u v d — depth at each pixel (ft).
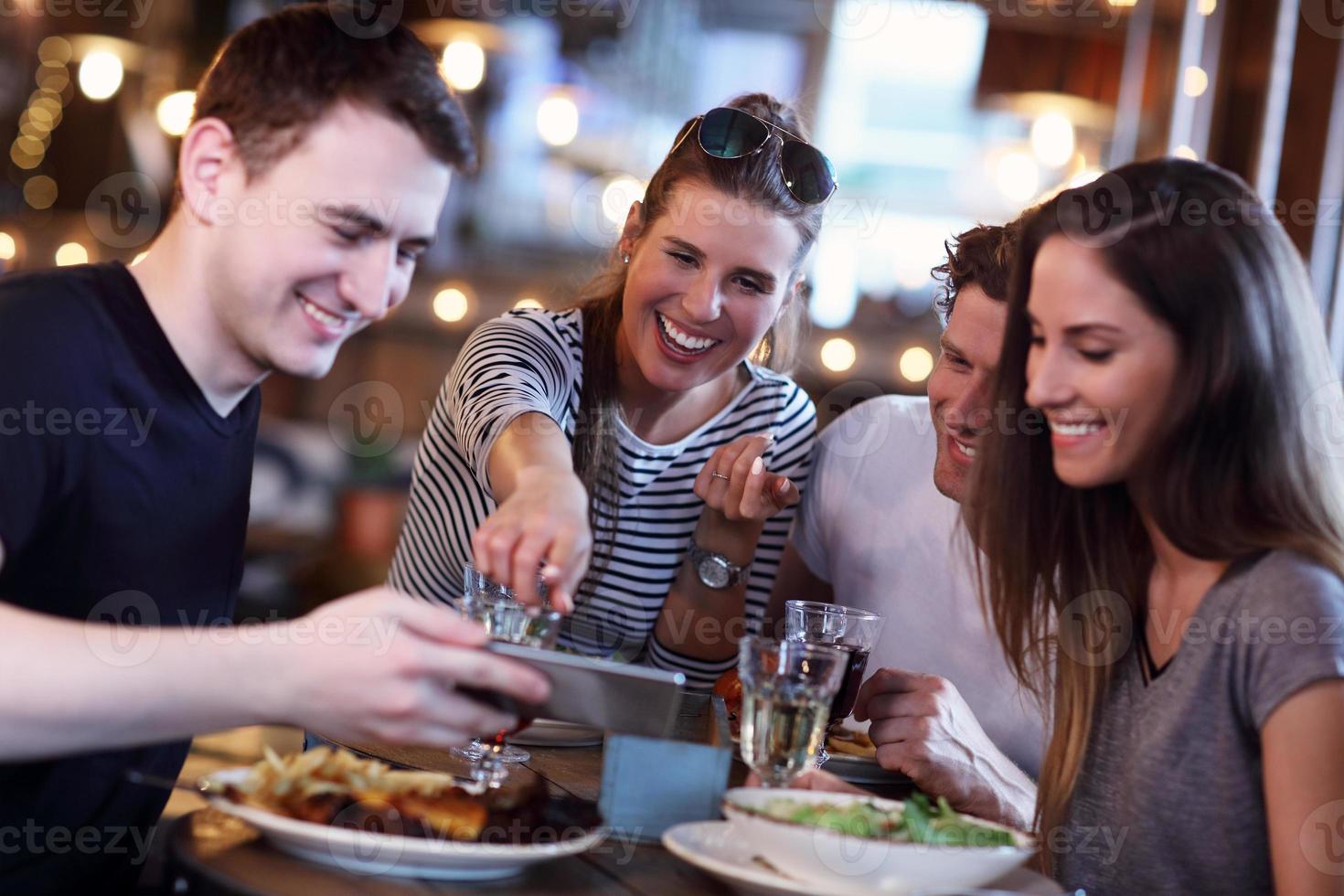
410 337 17.65
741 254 5.55
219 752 7.65
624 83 17.48
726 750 3.71
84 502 3.76
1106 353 3.75
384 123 3.69
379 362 17.65
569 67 17.48
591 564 6.05
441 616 3.31
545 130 16.01
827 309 16.52
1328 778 3.43
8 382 3.53
